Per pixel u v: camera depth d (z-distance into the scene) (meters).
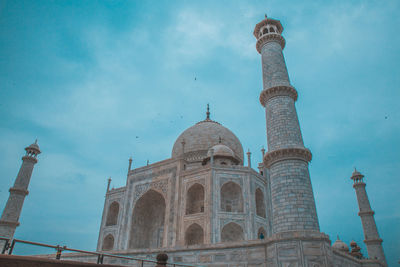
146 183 60.91
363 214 64.00
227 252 30.39
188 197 53.50
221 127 76.31
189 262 32.53
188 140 72.31
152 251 36.22
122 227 59.34
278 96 33.53
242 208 50.62
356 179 69.00
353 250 62.59
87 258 40.97
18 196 60.88
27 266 10.26
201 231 50.94
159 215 61.81
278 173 28.97
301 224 25.81
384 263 54.59
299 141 30.69
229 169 52.47
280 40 39.09
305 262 23.77
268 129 32.78
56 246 12.92
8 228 56.97
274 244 26.00
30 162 65.00
